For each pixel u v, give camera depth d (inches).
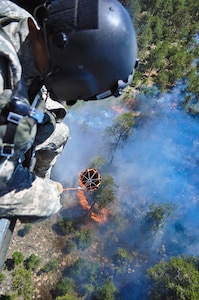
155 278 989.2
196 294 925.2
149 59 1787.6
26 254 1034.1
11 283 956.6
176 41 2145.7
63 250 1083.3
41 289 983.6
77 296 999.6
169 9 2148.1
